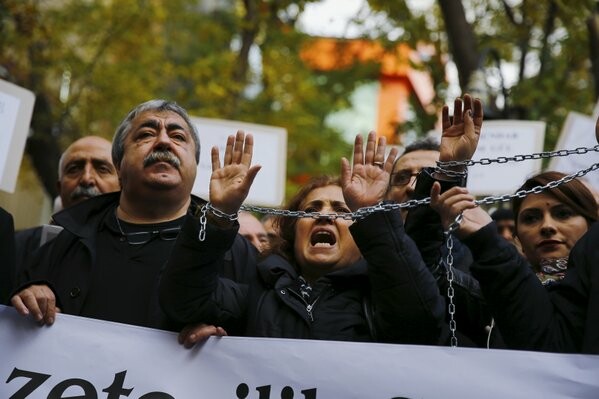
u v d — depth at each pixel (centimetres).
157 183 494
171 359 441
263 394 430
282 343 434
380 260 436
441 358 418
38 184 1570
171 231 500
